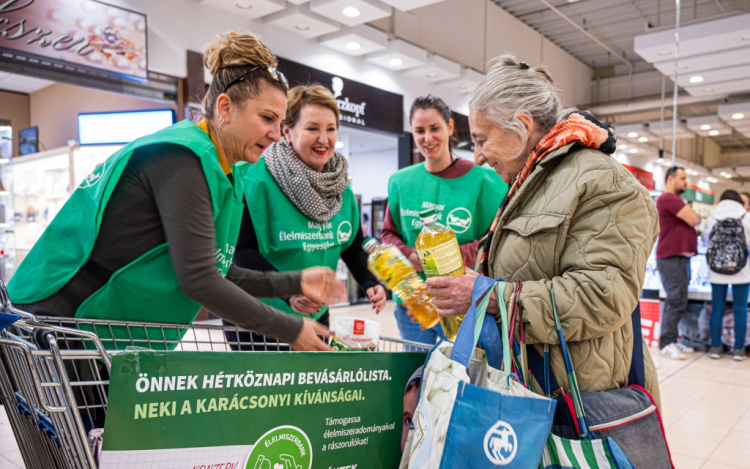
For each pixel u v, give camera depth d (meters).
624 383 1.18
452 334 1.36
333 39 7.55
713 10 11.13
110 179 1.12
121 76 5.57
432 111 2.31
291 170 1.92
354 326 1.38
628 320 1.18
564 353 1.05
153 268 1.17
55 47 5.10
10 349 0.98
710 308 5.75
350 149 13.38
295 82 7.31
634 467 1.05
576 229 1.12
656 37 8.12
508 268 1.19
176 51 6.05
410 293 1.46
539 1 11.23
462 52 10.57
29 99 10.70
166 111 7.26
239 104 1.24
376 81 8.64
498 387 1.03
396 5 6.73
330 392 1.06
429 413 1.05
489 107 1.25
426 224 1.23
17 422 1.07
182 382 0.89
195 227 1.10
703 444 3.04
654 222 1.15
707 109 16.36
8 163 7.56
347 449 1.08
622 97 15.03
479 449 0.95
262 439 0.97
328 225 2.03
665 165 17.84
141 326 1.20
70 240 1.17
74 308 1.16
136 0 5.71
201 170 1.13
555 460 1.01
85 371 1.17
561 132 1.18
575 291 1.05
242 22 6.73
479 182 2.37
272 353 0.98
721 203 5.41
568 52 14.24
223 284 1.11
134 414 0.85
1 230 7.50
